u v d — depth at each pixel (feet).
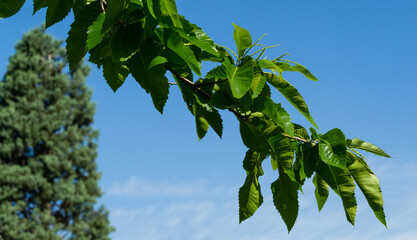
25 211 23.08
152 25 3.57
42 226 22.41
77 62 3.67
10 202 22.89
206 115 3.99
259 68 3.96
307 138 4.11
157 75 3.68
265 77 3.86
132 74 3.69
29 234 21.91
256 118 3.96
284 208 4.09
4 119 23.45
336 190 3.96
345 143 3.89
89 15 3.59
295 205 4.08
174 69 3.92
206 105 3.97
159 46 3.63
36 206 23.12
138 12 3.57
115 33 3.55
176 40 3.58
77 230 23.44
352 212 3.94
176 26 3.60
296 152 4.02
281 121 3.85
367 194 3.94
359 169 3.97
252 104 3.87
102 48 3.73
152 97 3.73
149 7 3.51
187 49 3.59
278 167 4.09
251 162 4.24
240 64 3.96
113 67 3.88
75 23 3.58
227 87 3.90
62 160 23.82
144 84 3.71
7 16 3.62
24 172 22.99
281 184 4.10
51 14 3.73
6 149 23.25
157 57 3.60
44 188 23.06
